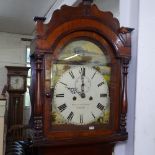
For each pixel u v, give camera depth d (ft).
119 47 4.13
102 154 4.24
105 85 4.15
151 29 4.21
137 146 4.08
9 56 17.79
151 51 4.19
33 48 3.86
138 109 4.09
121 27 4.15
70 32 3.84
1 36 17.66
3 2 11.48
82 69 4.01
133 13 4.33
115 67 4.18
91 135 4.00
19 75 15.37
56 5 10.77
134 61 4.19
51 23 3.73
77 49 3.98
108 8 9.05
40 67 3.67
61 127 3.84
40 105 3.66
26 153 5.24
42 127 3.70
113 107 4.16
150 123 4.16
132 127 4.18
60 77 3.85
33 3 11.51
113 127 4.14
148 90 4.16
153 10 4.23
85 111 4.01
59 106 3.84
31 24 15.51
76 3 7.63
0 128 6.03
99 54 4.12
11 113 15.26
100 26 4.02
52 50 3.73
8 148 5.97
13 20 14.64
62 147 3.94
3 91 14.56
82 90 4.00
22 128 10.92
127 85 4.34
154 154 4.17
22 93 15.51
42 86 3.70
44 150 3.85
